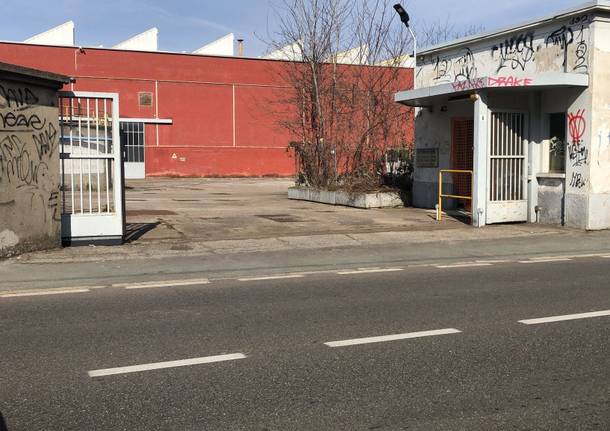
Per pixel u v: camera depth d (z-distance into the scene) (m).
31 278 8.88
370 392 4.60
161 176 46.97
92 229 11.54
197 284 8.59
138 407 4.34
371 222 15.42
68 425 4.05
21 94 10.22
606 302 7.43
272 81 49.12
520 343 5.79
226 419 4.14
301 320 6.64
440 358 5.37
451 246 12.05
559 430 3.96
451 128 17.92
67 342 5.86
